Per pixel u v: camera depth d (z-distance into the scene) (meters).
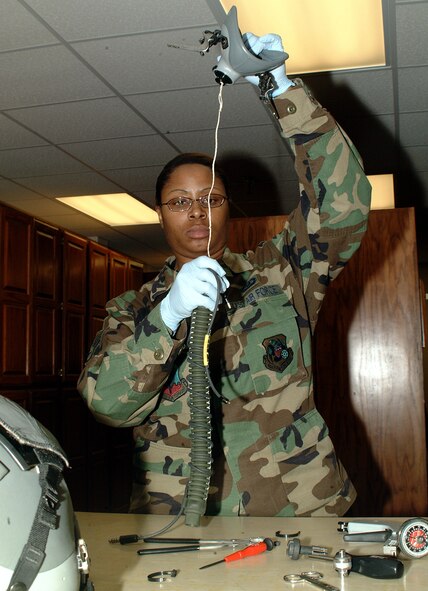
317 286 1.54
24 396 4.46
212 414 1.44
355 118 3.88
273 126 3.97
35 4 2.70
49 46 3.01
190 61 3.15
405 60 3.18
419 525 0.98
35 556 0.62
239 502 1.40
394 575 0.89
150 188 5.28
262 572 0.93
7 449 0.66
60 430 4.88
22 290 4.50
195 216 1.51
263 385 1.47
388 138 4.19
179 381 1.47
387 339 3.23
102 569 0.96
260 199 5.50
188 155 1.57
